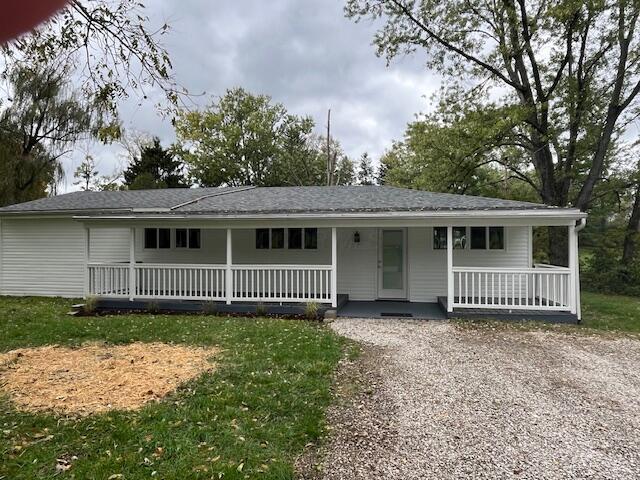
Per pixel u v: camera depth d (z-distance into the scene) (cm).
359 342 722
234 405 427
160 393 463
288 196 1289
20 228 1367
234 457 324
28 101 1766
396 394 470
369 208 995
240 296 1080
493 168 2411
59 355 629
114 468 306
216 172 3341
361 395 466
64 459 323
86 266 1120
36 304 1170
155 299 1080
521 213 913
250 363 575
